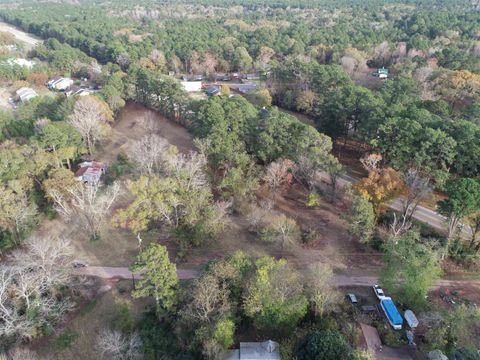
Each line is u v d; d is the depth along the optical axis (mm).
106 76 144000
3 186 68000
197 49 176625
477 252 62500
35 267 56750
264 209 75375
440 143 73750
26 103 119938
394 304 55250
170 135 110250
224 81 164250
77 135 92250
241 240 70000
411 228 66562
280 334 51500
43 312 53750
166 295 51219
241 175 77500
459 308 49562
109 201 70188
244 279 53688
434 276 53906
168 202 66750
